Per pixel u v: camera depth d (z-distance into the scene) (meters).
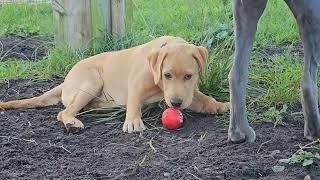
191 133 6.27
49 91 7.13
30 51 9.32
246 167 5.49
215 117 6.61
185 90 6.26
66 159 5.83
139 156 5.82
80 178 5.43
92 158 5.82
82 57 8.27
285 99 6.87
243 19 5.84
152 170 5.50
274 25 9.96
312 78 5.87
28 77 8.04
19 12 11.42
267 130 6.27
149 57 6.38
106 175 5.48
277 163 5.59
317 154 5.65
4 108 6.96
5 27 10.59
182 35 9.38
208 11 10.13
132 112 6.44
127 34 8.75
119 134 6.32
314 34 5.62
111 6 8.62
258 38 9.29
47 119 6.75
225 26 8.78
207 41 8.43
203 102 6.68
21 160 5.76
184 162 5.65
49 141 6.21
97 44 8.56
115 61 6.86
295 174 5.41
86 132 6.41
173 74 6.25
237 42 5.87
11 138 6.25
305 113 5.97
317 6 5.50
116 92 6.80
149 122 6.55
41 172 5.57
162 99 6.62
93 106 6.91
